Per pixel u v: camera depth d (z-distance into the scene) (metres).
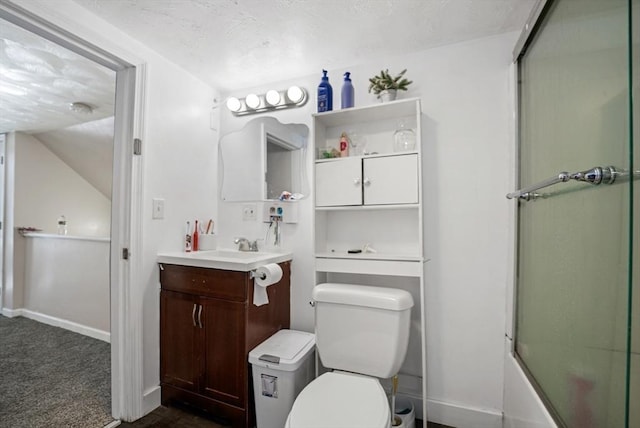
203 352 1.68
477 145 1.63
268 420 1.53
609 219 0.79
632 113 0.71
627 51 0.72
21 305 3.22
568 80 0.99
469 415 1.61
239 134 2.21
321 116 1.79
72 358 2.32
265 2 1.35
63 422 1.61
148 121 1.72
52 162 3.64
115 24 1.51
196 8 1.39
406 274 1.55
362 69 1.88
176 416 1.69
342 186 1.68
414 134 1.69
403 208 1.72
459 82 1.67
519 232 1.43
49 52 1.80
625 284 0.74
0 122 3.04
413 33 1.58
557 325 1.05
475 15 1.44
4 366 2.20
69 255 2.86
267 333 1.77
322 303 1.52
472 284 1.63
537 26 1.22
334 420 1.06
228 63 1.88
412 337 1.73
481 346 1.61
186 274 1.73
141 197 1.68
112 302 1.66
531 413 1.16
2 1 1.15
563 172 0.93
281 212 2.04
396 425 1.47
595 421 0.82
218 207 2.24
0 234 3.30
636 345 0.72
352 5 1.37
